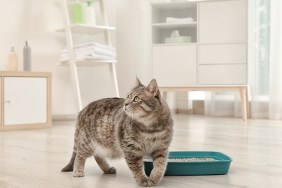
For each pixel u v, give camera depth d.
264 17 4.32
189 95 4.85
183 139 2.62
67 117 4.23
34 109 3.39
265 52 4.32
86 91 4.48
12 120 3.27
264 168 1.69
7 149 2.23
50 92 3.48
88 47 3.82
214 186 1.38
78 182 1.45
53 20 4.13
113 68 4.16
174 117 4.42
